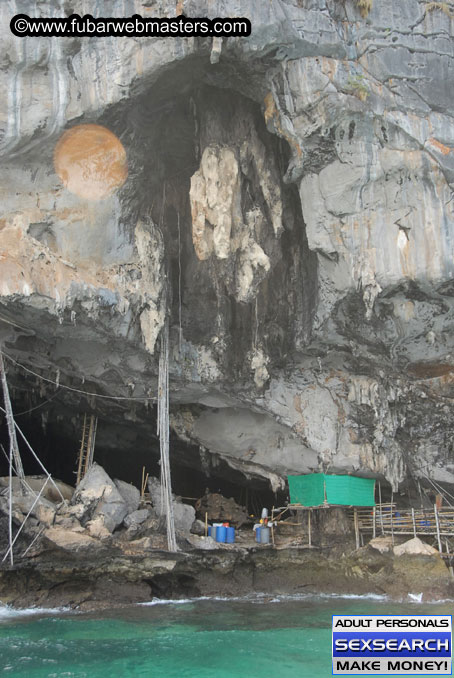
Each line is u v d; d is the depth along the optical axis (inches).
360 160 649.0
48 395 839.1
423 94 656.4
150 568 688.4
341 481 805.2
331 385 818.2
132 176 658.2
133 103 610.2
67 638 521.0
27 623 570.6
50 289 607.8
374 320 725.3
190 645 504.7
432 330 721.6
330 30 630.5
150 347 684.7
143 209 698.2
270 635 537.6
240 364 772.6
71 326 657.0
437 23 671.8
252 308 765.3
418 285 672.4
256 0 589.0
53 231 634.2
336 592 762.2
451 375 774.5
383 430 797.2
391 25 663.1
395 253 663.8
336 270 692.7
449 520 779.4
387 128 644.7
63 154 626.5
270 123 658.2
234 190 675.4
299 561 782.5
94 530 687.1
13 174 622.8
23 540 660.1
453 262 650.8
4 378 679.1
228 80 647.1
